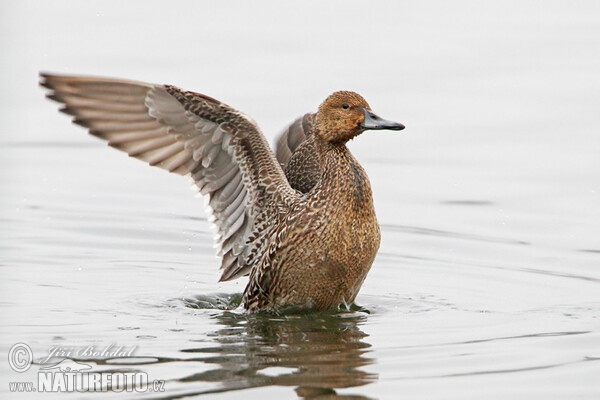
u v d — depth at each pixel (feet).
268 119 61.21
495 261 47.01
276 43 73.87
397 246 49.19
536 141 59.77
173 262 47.26
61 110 37.35
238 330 36.55
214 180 39.93
